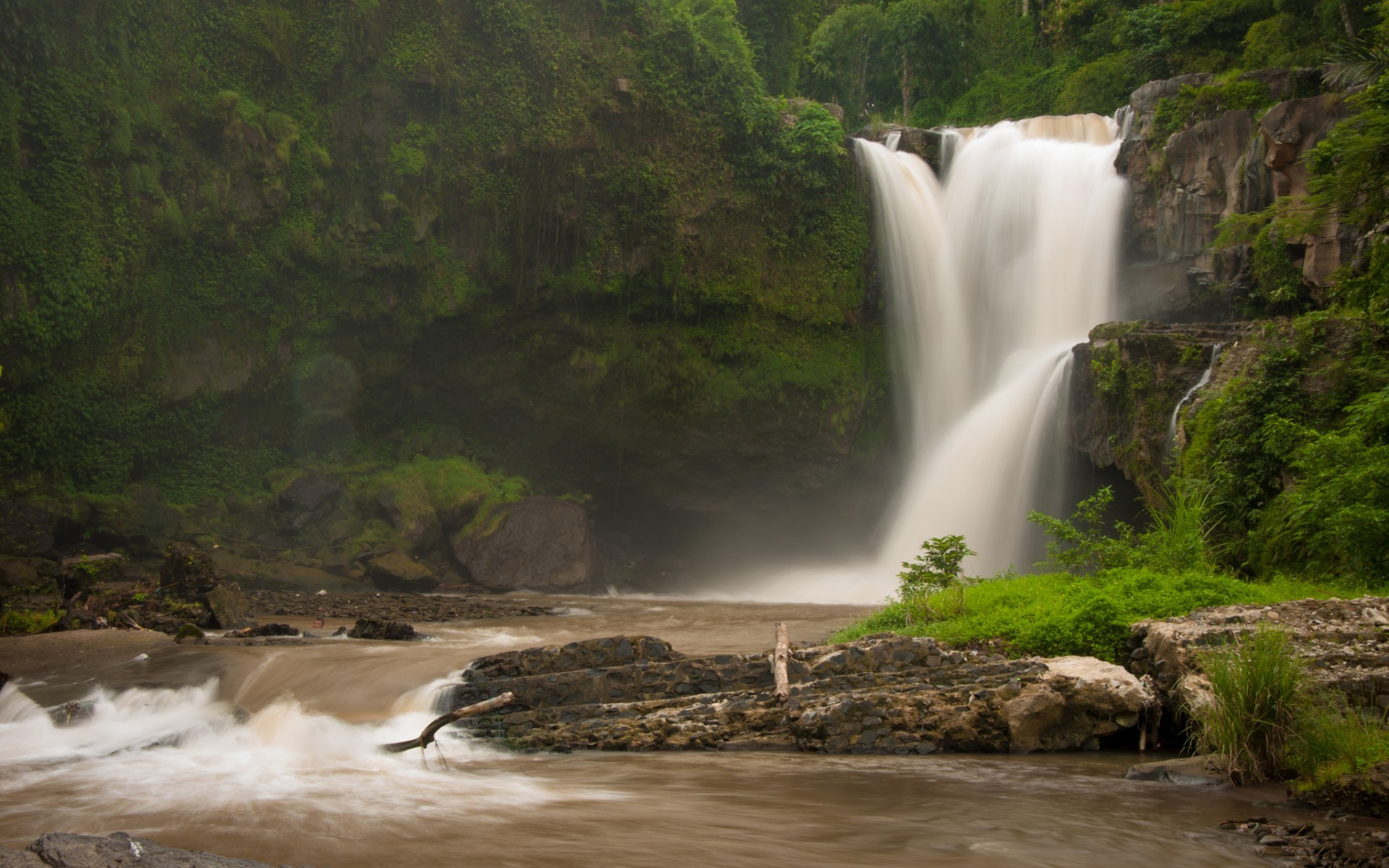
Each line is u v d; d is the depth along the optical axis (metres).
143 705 11.90
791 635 17.91
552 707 11.19
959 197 35.47
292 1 31.45
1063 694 10.16
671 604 27.56
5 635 16.33
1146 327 25.27
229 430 32.16
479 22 33.09
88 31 27.98
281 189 31.17
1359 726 8.40
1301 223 18.70
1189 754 9.82
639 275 34.09
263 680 12.65
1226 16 37.97
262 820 7.73
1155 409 23.55
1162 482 21.42
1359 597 11.34
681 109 34.03
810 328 35.16
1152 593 12.38
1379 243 17.30
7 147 26.56
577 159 33.53
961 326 34.41
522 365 34.62
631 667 11.45
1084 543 15.76
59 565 23.72
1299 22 34.50
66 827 7.61
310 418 33.31
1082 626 11.77
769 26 47.84
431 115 33.28
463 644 15.93
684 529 36.31
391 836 7.25
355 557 29.70
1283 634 9.34
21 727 11.27
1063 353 28.80
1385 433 15.60
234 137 30.25
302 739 10.75
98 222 28.20
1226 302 28.84
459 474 32.97
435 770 9.55
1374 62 21.81
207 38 30.38
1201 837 7.14
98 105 28.02
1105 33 44.72
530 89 33.38
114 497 28.34
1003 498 30.12
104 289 28.45
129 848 5.85
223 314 31.31
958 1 51.12
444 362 34.69
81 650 14.20
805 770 9.30
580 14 33.53
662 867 6.50
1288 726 8.48
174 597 19.88
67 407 28.47
